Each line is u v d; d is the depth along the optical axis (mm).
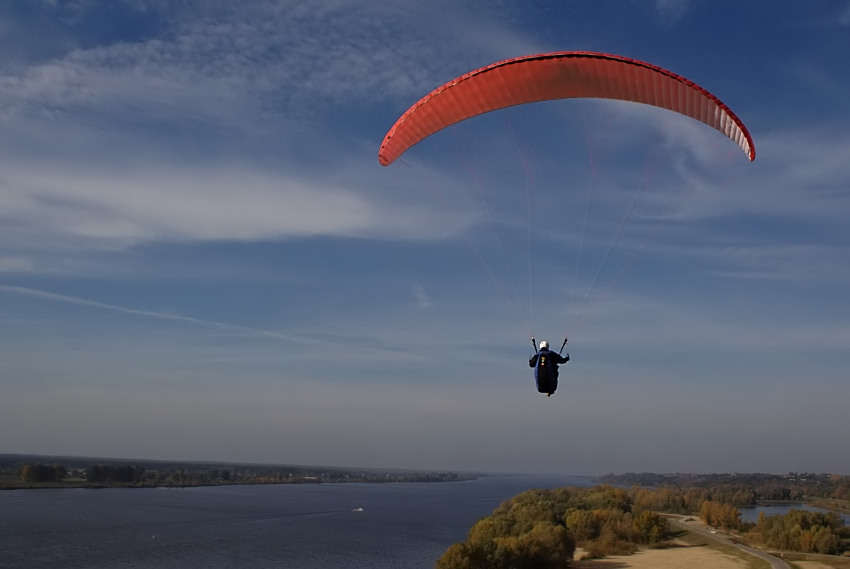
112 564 85938
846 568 72812
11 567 81750
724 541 97000
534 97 25484
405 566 89750
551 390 22297
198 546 103312
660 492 169500
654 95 23828
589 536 92375
